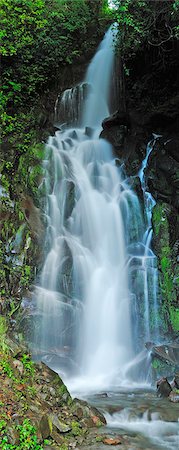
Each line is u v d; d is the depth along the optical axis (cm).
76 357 974
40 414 535
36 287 999
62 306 1012
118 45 1220
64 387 632
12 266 954
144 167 1272
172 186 1175
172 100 1268
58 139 1327
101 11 1570
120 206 1201
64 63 1488
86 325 1025
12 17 1192
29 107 1355
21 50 1339
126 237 1162
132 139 1337
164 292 1037
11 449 462
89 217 1167
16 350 662
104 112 1471
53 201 1138
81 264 1090
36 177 1141
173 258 1062
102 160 1311
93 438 551
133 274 1092
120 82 1431
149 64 1319
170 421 641
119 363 983
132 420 639
